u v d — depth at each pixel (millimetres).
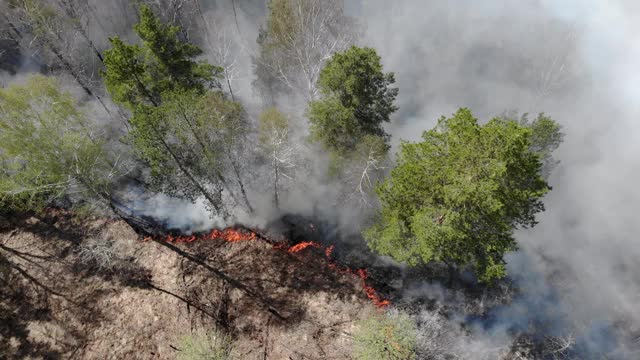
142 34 20281
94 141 22250
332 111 20641
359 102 20891
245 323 22641
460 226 16297
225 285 23906
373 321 22641
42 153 19234
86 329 22000
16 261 23828
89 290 23188
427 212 16609
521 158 15062
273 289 24062
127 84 20469
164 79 21641
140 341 21672
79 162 20203
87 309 22562
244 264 24906
